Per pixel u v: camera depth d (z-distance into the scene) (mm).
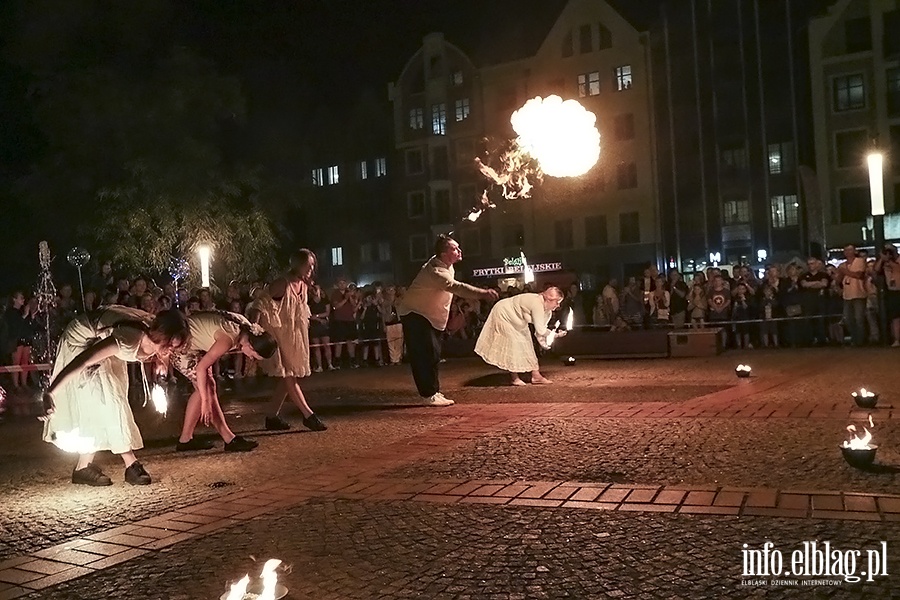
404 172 53719
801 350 16953
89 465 6910
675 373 13234
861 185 44062
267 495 6012
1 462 8203
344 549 4629
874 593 3678
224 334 7980
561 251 49781
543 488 5727
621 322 20188
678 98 48219
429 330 10461
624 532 4672
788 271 18953
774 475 5824
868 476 5680
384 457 7188
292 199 27375
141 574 4414
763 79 46906
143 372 7074
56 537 5246
